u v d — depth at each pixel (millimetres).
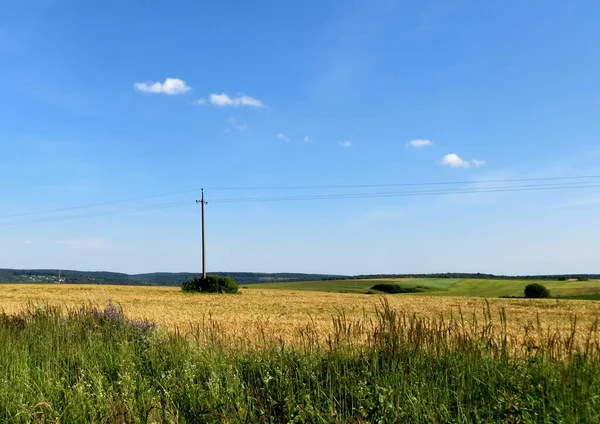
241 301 46625
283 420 5664
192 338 10250
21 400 6363
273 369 7598
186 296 55062
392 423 5582
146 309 34656
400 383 6555
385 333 8305
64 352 9055
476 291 89312
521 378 6637
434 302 47062
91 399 6570
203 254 65688
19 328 11617
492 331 8258
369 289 107000
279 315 30375
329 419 5723
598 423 5086
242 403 6137
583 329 21219
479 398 6441
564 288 81188
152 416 6074
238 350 8805
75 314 12336
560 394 5867
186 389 6781
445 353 7602
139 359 8773
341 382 6945
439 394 6254
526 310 36312
